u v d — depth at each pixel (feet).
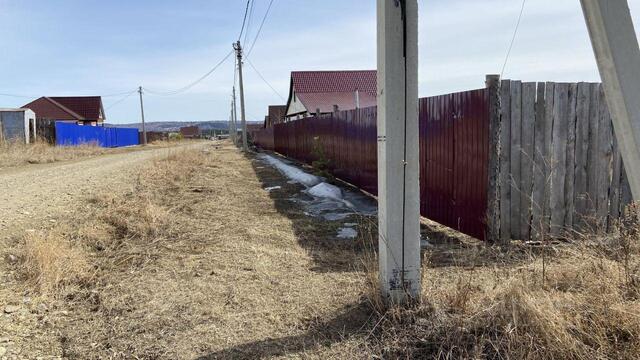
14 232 17.34
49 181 33.35
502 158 15.62
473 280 12.36
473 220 16.78
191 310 11.25
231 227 19.85
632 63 6.53
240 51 101.96
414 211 10.64
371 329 9.98
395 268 10.68
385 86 10.35
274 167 51.52
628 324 8.50
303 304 11.47
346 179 34.19
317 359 9.02
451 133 18.08
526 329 8.80
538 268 12.51
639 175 6.67
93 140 103.09
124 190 28.76
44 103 153.48
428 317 9.99
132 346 9.66
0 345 9.57
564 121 15.80
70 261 13.98
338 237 18.20
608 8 6.45
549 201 15.92
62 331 10.37
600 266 10.73
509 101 15.49
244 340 9.80
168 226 19.63
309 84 100.58
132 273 13.93
